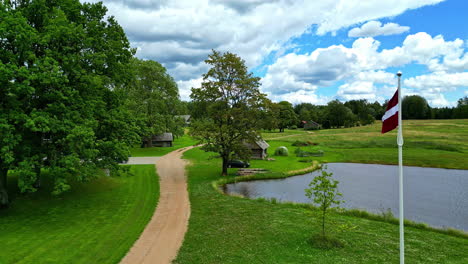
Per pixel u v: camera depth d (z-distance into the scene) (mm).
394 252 16203
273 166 50250
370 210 28109
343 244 16891
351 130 126062
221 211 23875
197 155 62594
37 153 22031
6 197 22422
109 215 22297
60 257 14922
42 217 21312
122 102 29875
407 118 171750
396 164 54938
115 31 27844
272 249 16094
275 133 127000
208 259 14852
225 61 38875
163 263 14453
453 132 98312
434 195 33562
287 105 152250
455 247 17328
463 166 51188
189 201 27094
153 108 65312
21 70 18344
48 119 19969
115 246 16453
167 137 79625
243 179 40062
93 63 25469
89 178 24750
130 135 29188
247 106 40125
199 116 41594
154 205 25531
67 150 22672
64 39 21422
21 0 23094
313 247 16453
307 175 44406
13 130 19703
